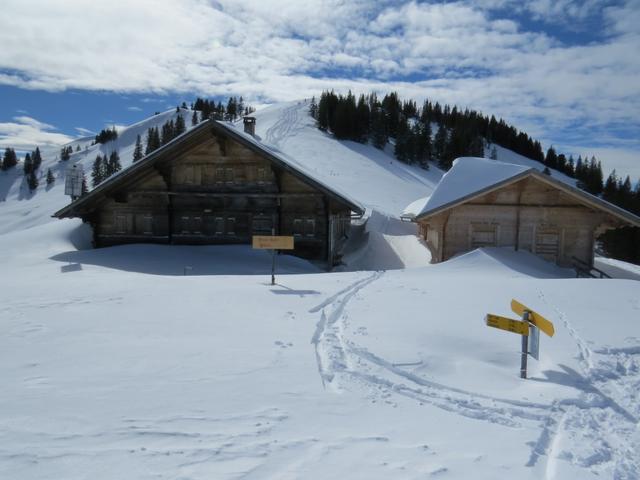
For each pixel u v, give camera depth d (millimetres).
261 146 23594
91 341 7691
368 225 36688
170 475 3787
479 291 12375
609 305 10914
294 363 6754
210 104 186375
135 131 185125
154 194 24734
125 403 5223
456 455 4324
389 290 12523
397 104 143625
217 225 24594
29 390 5555
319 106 116750
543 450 4555
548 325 6191
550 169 155875
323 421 4941
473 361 7254
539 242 22094
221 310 10016
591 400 5812
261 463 4023
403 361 6984
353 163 77188
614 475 4141
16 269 18578
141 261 20500
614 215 21172
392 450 4355
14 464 3893
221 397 5477
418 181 81000
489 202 22188
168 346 7457
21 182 165625
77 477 3729
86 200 23766
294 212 24000
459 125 133625
